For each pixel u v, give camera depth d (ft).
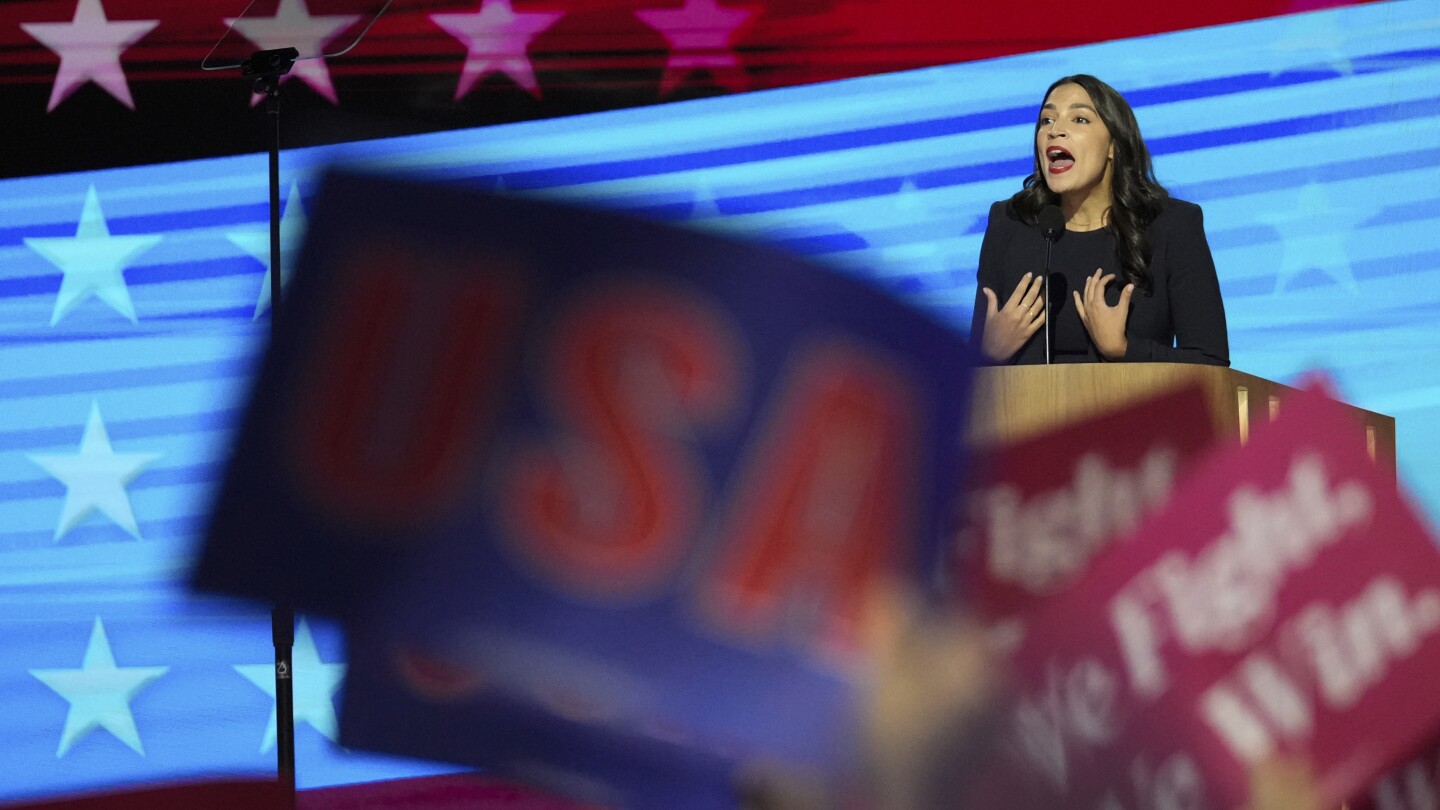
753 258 2.07
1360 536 2.80
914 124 30.48
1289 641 2.83
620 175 30.66
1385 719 2.75
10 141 30.19
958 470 2.11
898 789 2.30
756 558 2.06
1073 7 30.14
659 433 2.04
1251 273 29.94
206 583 2.06
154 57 30.22
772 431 2.04
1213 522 2.91
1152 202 16.72
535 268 2.04
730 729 2.09
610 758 2.12
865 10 30.40
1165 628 2.91
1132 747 2.91
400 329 2.05
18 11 29.99
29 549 29.71
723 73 30.60
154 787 21.88
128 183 30.32
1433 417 29.35
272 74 17.02
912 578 2.10
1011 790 2.87
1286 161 29.86
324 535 2.04
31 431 30.01
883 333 2.09
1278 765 2.82
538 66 30.53
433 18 30.35
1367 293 29.73
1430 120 29.53
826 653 2.11
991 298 15.16
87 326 30.22
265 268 30.35
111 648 27.07
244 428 2.07
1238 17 29.84
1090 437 6.97
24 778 22.43
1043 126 16.89
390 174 2.08
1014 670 3.01
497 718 2.12
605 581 2.04
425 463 2.05
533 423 2.03
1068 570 4.14
